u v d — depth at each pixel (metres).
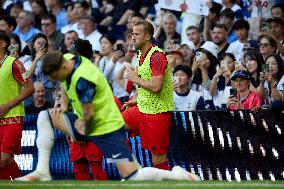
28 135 25.47
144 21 22.86
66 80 18.97
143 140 23.14
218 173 24.50
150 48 22.84
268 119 24.42
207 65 30.34
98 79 19.14
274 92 27.55
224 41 31.83
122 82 31.09
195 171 24.61
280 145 24.16
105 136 19.64
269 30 32.56
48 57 18.72
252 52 29.52
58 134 25.11
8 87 23.58
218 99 29.75
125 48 32.62
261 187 19.36
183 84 28.30
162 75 22.45
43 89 30.70
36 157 25.44
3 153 23.58
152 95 22.81
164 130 22.97
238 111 24.70
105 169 24.64
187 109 28.30
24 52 35.09
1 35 23.50
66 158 25.08
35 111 30.81
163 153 23.12
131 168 19.92
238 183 20.08
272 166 24.09
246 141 24.45
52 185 19.69
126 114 23.19
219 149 24.64
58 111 20.19
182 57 30.33
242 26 31.47
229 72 29.72
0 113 23.44
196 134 24.81
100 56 32.47
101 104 19.50
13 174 24.06
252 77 29.39
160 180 20.19
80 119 19.50
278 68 29.03
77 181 20.61
